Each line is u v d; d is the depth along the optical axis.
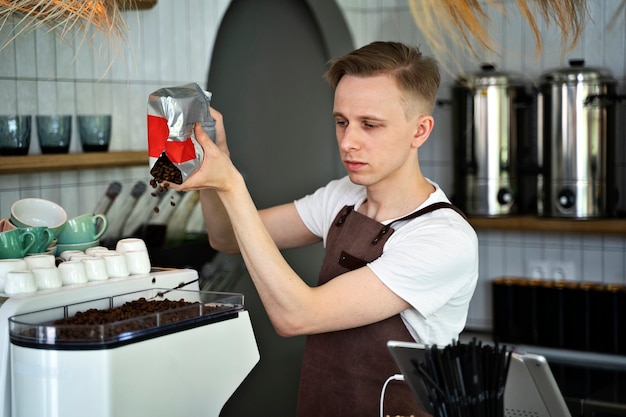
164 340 1.62
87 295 1.75
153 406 1.60
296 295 1.73
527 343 3.69
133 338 1.56
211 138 1.72
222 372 1.76
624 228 3.38
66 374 1.52
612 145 3.45
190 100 1.64
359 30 4.12
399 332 1.92
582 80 3.40
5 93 2.82
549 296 3.63
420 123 1.91
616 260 3.69
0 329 1.62
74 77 3.07
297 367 3.92
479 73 3.65
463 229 1.87
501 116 3.62
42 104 2.96
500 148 3.63
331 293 1.77
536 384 1.38
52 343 1.53
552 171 3.50
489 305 3.99
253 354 1.83
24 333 1.56
